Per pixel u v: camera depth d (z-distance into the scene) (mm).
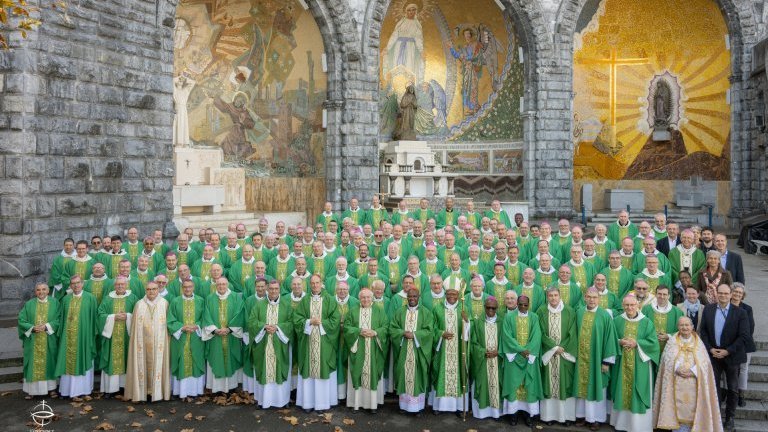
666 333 10227
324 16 24141
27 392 11203
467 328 10859
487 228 15969
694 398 9461
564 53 27172
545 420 10531
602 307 11016
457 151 29469
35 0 15055
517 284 13008
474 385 10734
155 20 18469
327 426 10242
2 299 14859
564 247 14625
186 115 23172
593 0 28594
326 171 25078
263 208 26188
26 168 15000
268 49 25938
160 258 14242
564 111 27266
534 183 27156
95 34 16688
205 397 11469
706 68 28781
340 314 11125
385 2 24984
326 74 24938
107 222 17094
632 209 28781
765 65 24594
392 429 10164
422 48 28781
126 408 10891
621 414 10109
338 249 14609
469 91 29141
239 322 11453
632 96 29750
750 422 10242
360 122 24812
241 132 26469
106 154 17031
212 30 25344
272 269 13758
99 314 11359
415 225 16078
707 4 27922
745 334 9680
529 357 10227
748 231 22594
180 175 22344
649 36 29203
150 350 11109
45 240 15445
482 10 27719
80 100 16297
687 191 29172
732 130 27891
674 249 12820
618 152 29750
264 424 10289
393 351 11164
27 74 14953
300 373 11016
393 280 13523
